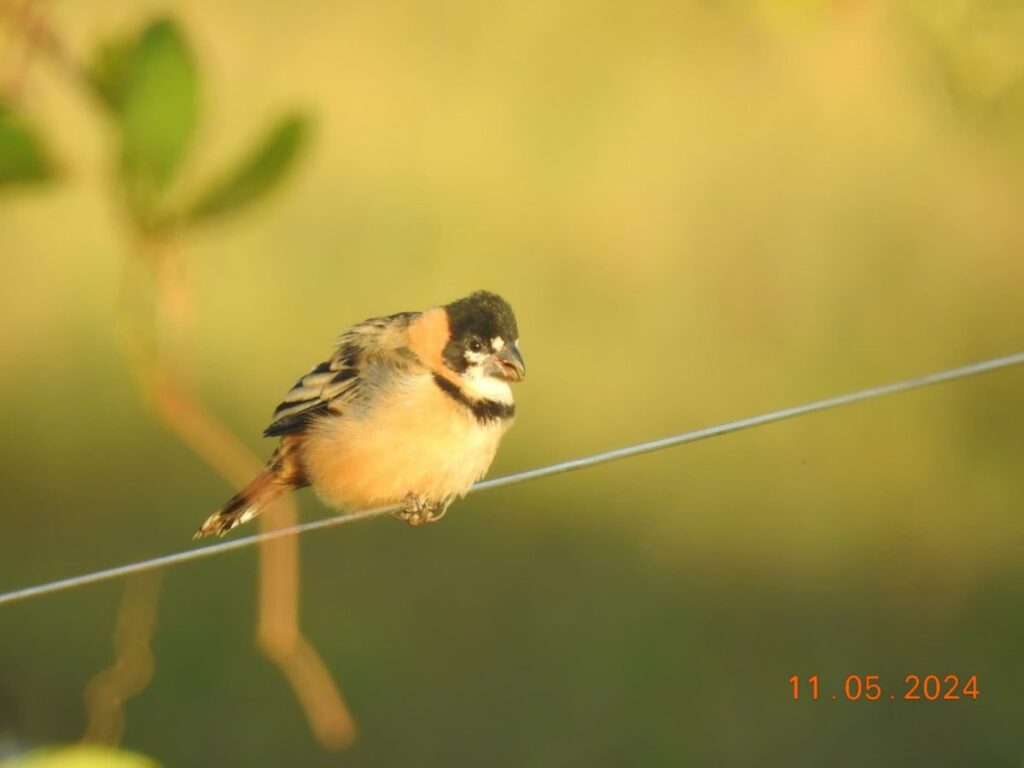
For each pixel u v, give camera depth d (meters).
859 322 17.19
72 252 17.22
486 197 17.86
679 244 17.64
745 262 17.75
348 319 17.09
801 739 12.09
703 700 12.43
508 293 17.33
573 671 12.70
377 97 18.06
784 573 14.06
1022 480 15.33
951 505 14.99
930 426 16.08
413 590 13.60
